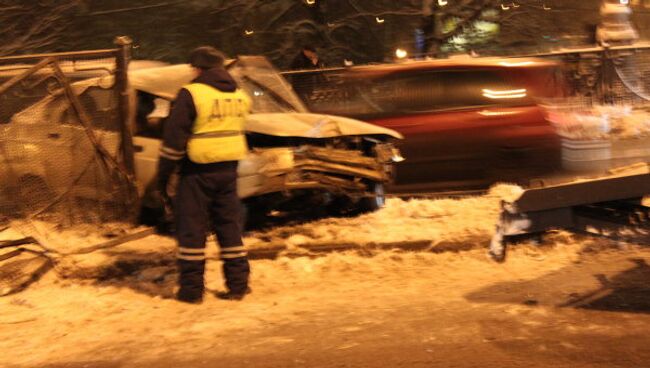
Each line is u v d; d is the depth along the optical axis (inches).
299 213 327.9
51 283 261.4
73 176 289.3
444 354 185.8
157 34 696.4
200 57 229.3
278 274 266.2
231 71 339.6
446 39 694.5
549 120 362.9
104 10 682.8
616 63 572.7
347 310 223.9
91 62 310.5
